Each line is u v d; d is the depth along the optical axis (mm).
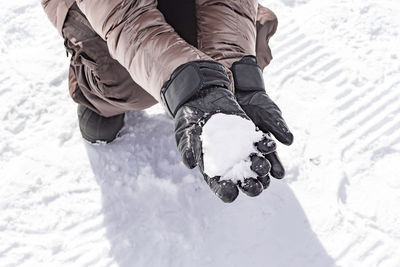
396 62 2441
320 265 1759
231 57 1462
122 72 1721
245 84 1424
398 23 2625
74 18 1652
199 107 1200
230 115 1171
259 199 1915
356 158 2076
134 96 1810
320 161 2053
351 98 2297
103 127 2066
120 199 1964
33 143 2158
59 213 1938
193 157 1161
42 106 2295
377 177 2014
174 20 1563
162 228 1860
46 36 2598
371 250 1796
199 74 1218
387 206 1915
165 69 1268
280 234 1835
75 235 1875
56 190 1999
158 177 2008
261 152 1178
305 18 2670
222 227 1853
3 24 2629
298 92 2326
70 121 2236
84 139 2158
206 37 1506
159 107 2285
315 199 1933
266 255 1780
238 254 1783
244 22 1510
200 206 1916
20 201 1970
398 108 2256
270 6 2742
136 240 1842
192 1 1558
